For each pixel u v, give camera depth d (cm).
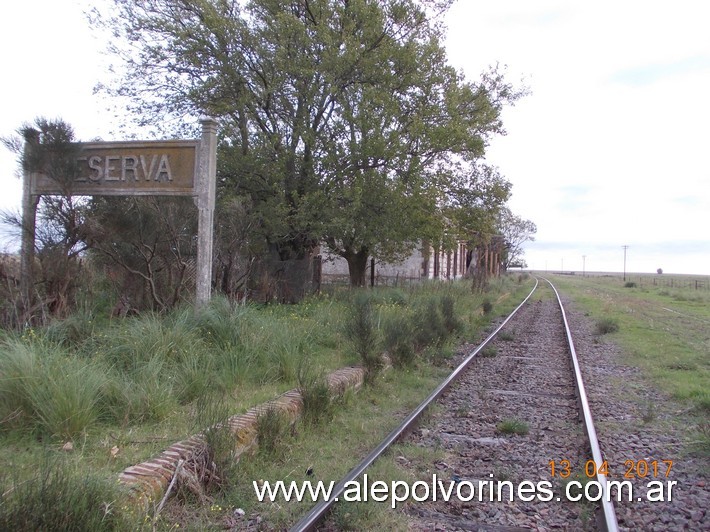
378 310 1344
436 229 1995
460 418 735
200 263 1034
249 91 1702
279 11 1706
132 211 1042
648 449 624
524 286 5662
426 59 1823
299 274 1672
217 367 777
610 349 1388
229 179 1730
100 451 484
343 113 1675
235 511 439
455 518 443
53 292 912
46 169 960
